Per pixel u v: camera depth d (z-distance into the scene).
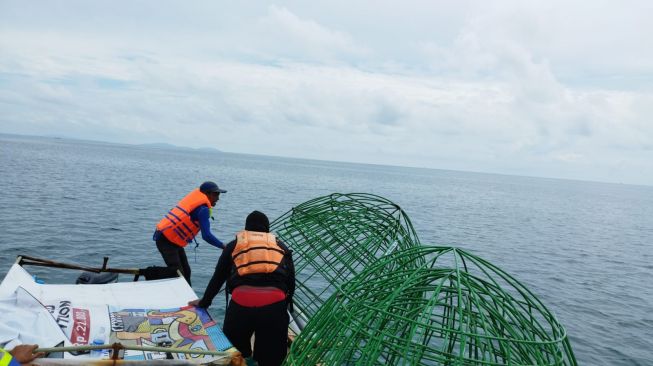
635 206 112.19
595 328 12.30
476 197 87.44
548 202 95.12
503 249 25.36
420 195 76.06
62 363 3.32
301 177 107.88
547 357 3.42
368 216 6.66
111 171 61.16
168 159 156.62
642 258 27.27
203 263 14.52
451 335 3.96
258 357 4.44
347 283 4.20
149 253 15.71
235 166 148.62
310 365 3.79
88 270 6.22
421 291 4.02
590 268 21.97
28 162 60.16
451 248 4.13
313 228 6.72
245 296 4.35
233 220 25.61
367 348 3.43
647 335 12.17
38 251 14.34
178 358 4.00
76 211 23.06
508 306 3.72
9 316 4.04
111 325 4.47
